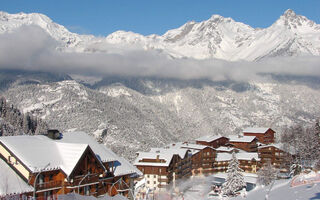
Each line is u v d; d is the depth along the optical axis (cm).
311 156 9444
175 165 11031
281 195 4122
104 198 4628
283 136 14088
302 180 5075
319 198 3231
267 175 9075
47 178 4669
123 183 5978
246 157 14325
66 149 5084
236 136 17912
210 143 16250
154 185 10344
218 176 13325
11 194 4103
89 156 5175
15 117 17812
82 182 4966
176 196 8600
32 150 4788
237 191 9175
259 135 18338
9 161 4625
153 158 10638
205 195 9131
